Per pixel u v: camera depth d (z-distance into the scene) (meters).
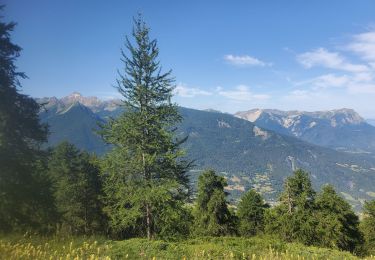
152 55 22.52
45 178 19.23
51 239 11.58
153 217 22.42
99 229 34.47
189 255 12.29
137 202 21.73
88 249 10.41
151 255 11.80
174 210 22.20
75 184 33.88
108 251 10.82
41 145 19.42
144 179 22.17
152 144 22.03
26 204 16.97
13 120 17.22
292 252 14.13
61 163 36.16
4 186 16.31
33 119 18.41
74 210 33.00
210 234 39.75
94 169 35.53
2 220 15.99
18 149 17.53
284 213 39.09
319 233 38.34
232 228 42.06
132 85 22.38
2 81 17.11
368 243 43.59
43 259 8.55
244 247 14.38
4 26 17.27
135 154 22.28
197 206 41.31
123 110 22.66
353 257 15.38
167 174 22.75
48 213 17.81
